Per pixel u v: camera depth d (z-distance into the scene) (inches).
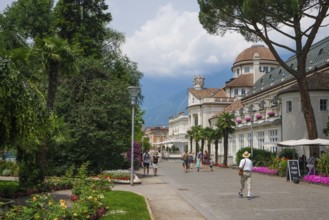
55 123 685.9
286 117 1505.9
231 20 1181.1
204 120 3408.0
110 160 1111.0
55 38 761.6
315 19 1069.8
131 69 1857.8
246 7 1011.9
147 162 1237.1
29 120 486.6
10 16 1715.1
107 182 707.4
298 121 1451.8
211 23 1197.7
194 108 3545.8
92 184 658.2
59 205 359.9
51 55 737.0
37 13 1728.6
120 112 1112.2
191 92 3698.3
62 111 1090.7
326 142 1048.8
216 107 3400.6
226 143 1861.5
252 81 3491.6
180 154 3403.1
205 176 1186.0
